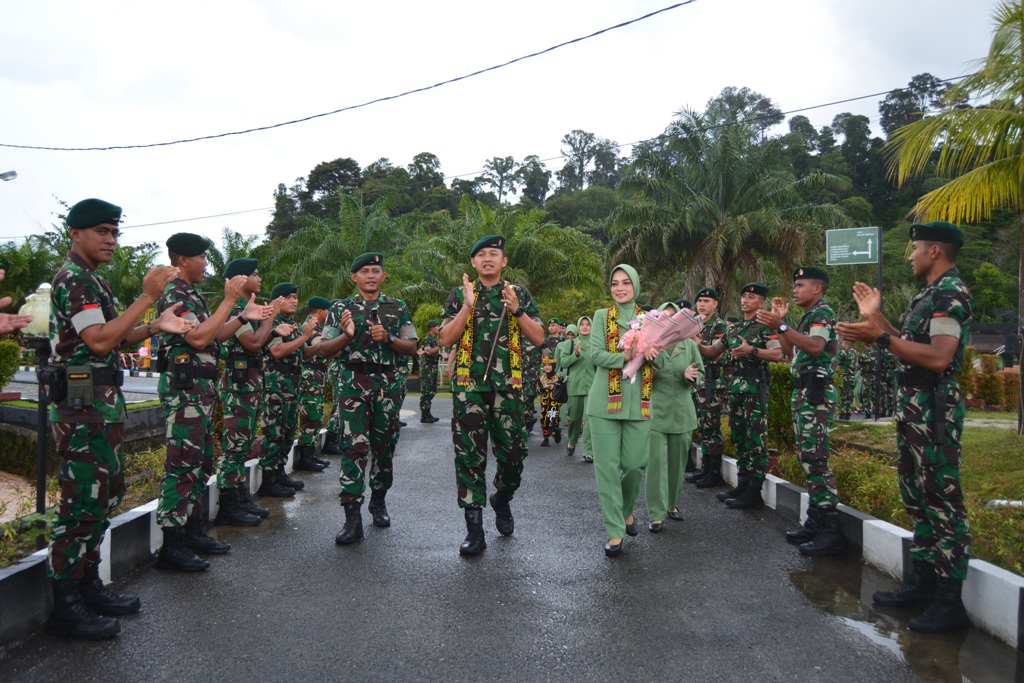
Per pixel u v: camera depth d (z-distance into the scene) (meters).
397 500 7.00
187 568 4.69
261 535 5.65
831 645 3.60
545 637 3.67
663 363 6.06
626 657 3.44
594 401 5.42
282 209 70.38
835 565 4.98
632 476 5.57
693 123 25.52
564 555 5.15
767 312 5.40
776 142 25.39
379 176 78.50
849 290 44.19
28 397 17.38
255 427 6.18
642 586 4.48
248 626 3.80
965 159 9.73
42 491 4.67
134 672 3.26
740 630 3.79
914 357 3.79
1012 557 4.11
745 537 5.72
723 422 10.22
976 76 9.10
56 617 3.64
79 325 3.58
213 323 4.66
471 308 5.14
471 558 5.05
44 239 31.19
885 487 5.79
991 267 44.47
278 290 7.09
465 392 5.18
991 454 8.42
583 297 32.06
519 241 26.11
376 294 5.77
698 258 24.12
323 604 4.13
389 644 3.57
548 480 8.27
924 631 3.76
